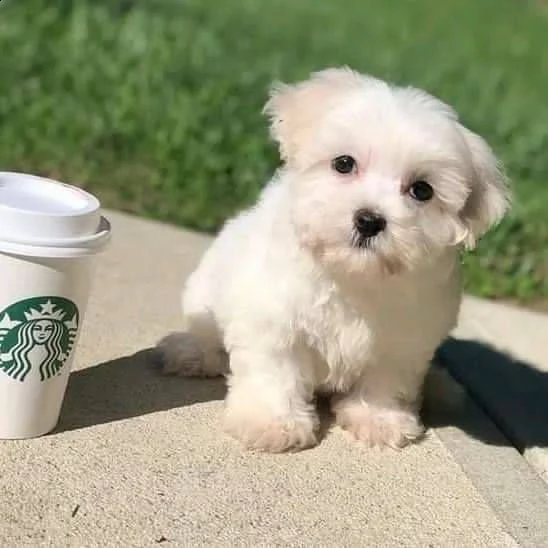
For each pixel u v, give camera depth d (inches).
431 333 20.2
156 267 29.0
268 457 19.3
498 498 18.8
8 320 17.5
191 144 39.2
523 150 44.6
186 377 22.3
